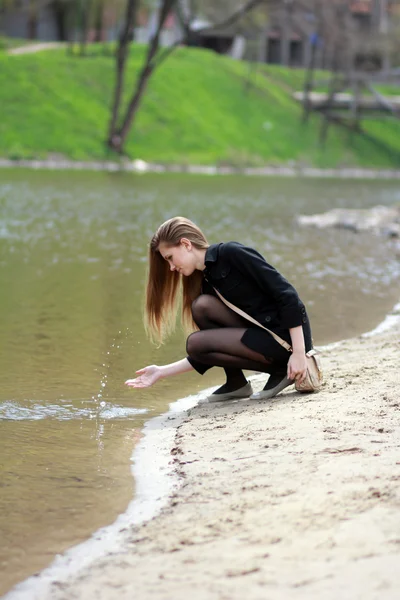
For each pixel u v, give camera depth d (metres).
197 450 4.74
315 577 3.03
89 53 48.28
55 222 17.27
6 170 32.34
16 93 41.16
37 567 3.45
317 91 57.09
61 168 35.56
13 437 5.14
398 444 4.42
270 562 3.20
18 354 7.21
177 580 3.17
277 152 45.34
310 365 5.73
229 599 2.95
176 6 42.66
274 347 5.71
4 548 3.62
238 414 5.44
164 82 46.62
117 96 39.47
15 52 46.75
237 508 3.80
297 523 3.53
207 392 6.36
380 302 10.20
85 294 9.98
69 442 5.07
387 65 52.84
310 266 12.86
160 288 5.93
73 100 42.09
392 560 3.08
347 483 3.89
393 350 7.25
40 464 4.66
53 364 6.96
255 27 51.66
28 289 10.12
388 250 15.23
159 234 5.71
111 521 3.90
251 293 5.70
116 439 5.14
